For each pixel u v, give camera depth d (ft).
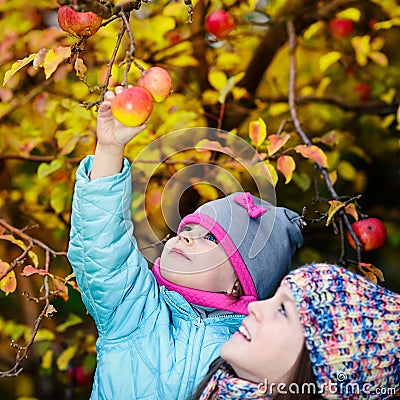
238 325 7.07
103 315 6.82
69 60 7.36
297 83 13.70
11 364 13.14
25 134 10.93
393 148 14.78
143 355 6.76
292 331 6.17
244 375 6.33
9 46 10.62
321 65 11.65
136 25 10.98
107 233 6.49
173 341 6.85
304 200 14.53
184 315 6.93
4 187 12.23
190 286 6.91
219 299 6.89
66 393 11.99
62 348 11.68
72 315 10.96
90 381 11.76
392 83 13.37
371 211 15.98
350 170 12.44
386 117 12.28
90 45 10.90
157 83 6.04
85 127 10.26
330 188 8.57
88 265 6.61
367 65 13.51
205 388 6.54
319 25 11.57
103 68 10.53
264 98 11.85
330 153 12.15
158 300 7.07
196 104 11.12
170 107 10.58
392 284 16.15
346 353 6.05
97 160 6.36
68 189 10.70
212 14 9.95
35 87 11.23
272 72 13.14
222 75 10.90
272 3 11.93
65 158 10.23
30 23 11.05
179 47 11.59
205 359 6.73
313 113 13.24
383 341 6.15
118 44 6.20
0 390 13.56
